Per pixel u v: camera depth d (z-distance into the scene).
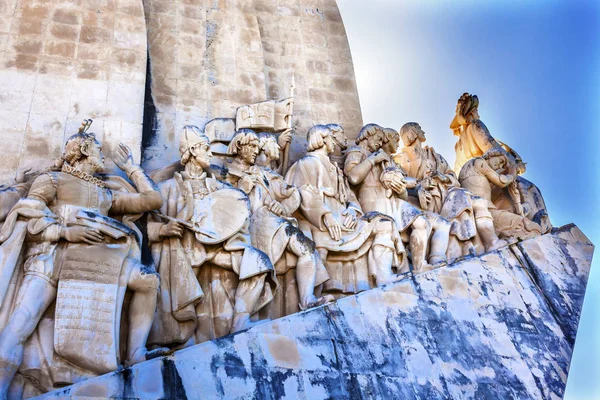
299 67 15.43
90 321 9.05
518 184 14.52
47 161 11.28
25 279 9.20
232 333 9.46
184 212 10.70
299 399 9.30
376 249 11.84
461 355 10.66
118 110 12.01
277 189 11.84
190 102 13.41
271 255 11.00
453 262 11.70
